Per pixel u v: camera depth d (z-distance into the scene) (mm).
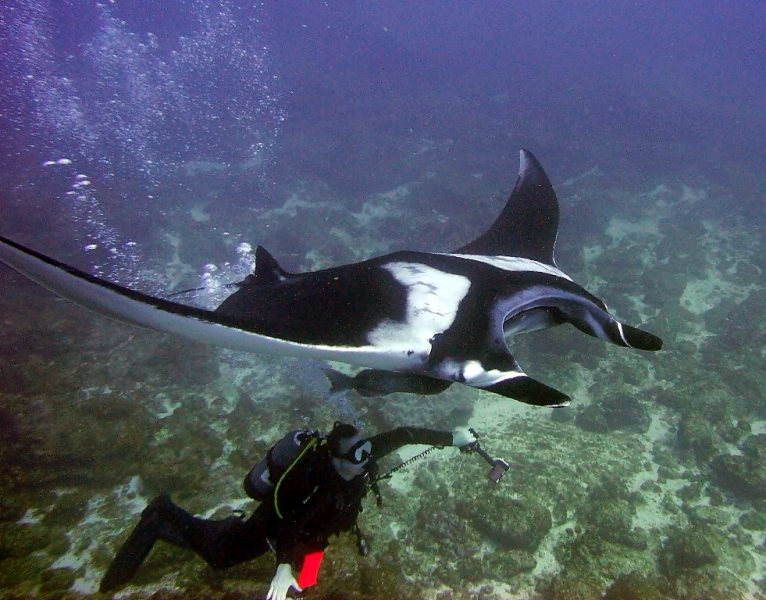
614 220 12531
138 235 10898
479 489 5277
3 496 5184
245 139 17531
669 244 10969
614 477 5707
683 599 4406
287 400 6602
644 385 7219
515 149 17609
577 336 7617
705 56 43000
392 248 10883
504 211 3963
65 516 5074
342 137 17703
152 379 6980
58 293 1710
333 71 30266
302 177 14195
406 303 2197
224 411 6496
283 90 25188
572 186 14375
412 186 13992
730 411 6691
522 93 26094
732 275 10094
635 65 36219
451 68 32594
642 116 22922
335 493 2494
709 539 4824
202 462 5625
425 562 4719
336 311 2197
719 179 15758
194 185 13352
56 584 4445
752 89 31875
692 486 5727
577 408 6918
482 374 1924
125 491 5426
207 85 23812
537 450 5988
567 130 20359
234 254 10500
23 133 16062
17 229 10766
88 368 6988
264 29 38781
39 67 22812
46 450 5473
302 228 11078
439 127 19406
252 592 4133
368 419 6293
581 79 30234
